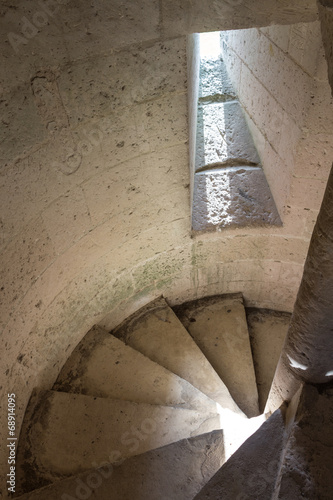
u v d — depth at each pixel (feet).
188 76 8.41
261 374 13.15
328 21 4.58
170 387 11.69
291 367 8.14
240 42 10.55
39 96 6.98
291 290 13.28
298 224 10.87
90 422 10.67
